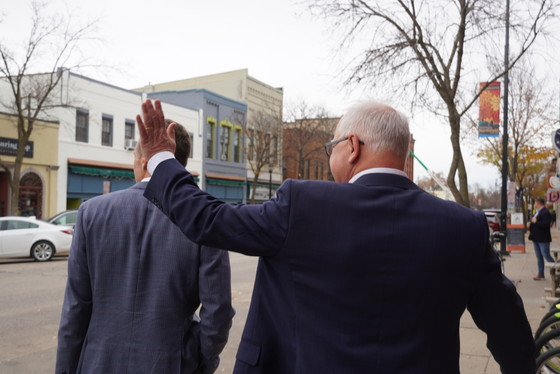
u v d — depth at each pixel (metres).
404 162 1.68
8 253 14.89
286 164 43.53
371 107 1.69
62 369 2.18
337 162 1.71
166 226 2.13
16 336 6.47
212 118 33.22
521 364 1.62
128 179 26.50
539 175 45.06
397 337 1.43
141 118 1.70
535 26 10.63
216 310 2.12
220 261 2.15
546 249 11.38
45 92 20.98
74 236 2.22
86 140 24.14
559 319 4.22
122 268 2.13
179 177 1.62
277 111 40.19
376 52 11.42
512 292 1.56
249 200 37.44
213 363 2.23
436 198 1.61
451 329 1.50
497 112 12.28
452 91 10.95
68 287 2.20
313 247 1.46
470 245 1.50
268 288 1.56
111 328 2.10
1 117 20.45
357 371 1.40
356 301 1.43
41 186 22.09
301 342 1.45
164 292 2.10
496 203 108.31
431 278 1.45
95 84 24.47
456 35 11.15
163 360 2.07
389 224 1.48
